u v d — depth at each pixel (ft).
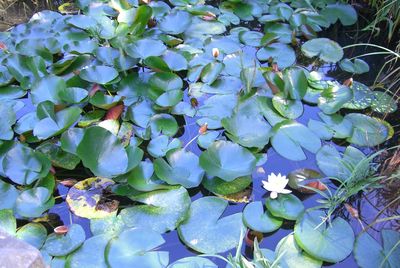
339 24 9.25
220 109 7.45
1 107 7.27
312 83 7.88
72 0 9.84
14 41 8.47
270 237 6.16
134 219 6.21
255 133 6.95
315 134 7.14
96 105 7.31
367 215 6.43
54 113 7.00
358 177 6.63
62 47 8.45
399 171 6.57
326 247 5.96
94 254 5.90
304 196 6.57
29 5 9.78
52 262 5.85
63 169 6.85
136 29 8.54
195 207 6.32
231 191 6.52
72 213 6.40
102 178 6.60
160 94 7.53
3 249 5.02
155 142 6.91
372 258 5.92
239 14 9.31
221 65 7.86
